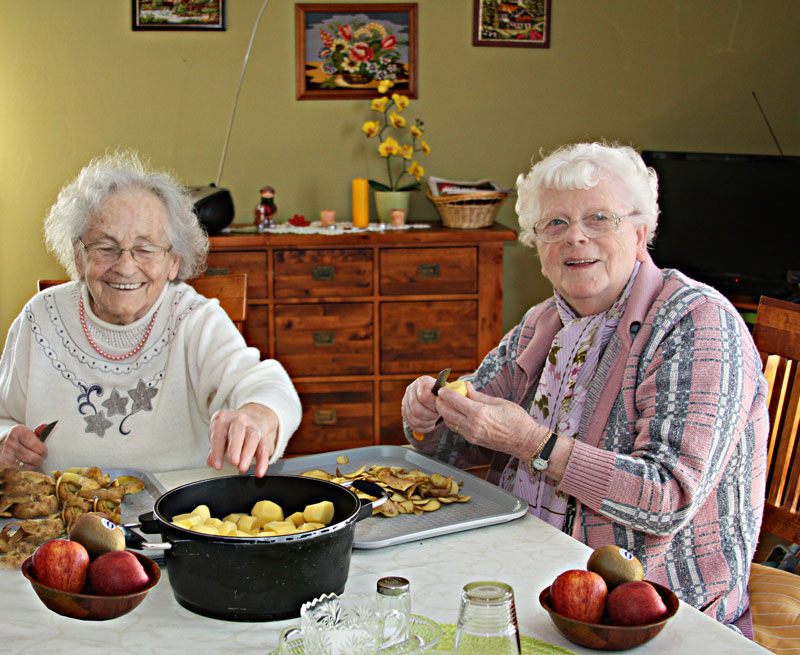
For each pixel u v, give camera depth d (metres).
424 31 3.74
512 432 1.30
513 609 0.75
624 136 3.92
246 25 3.66
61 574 0.88
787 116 3.97
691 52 3.88
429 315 3.43
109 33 3.62
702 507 1.35
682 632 0.89
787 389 1.54
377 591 0.84
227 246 3.28
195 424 1.75
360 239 3.33
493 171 3.89
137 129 3.70
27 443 1.42
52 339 1.72
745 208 3.67
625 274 1.46
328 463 1.52
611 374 1.42
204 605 0.92
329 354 3.42
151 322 1.72
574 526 1.39
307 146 3.78
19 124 3.65
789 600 1.42
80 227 1.64
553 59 3.83
